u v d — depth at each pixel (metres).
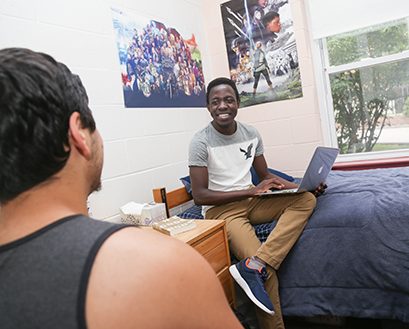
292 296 1.51
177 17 2.56
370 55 2.61
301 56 2.61
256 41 2.76
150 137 2.17
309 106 2.62
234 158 1.87
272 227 1.70
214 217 1.75
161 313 0.30
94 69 1.84
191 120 2.57
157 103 2.26
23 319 0.29
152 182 2.15
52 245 0.31
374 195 1.63
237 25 2.82
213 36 2.93
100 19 1.90
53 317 0.28
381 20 2.48
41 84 0.34
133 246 0.33
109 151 1.88
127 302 0.29
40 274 0.30
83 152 0.38
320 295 1.46
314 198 1.65
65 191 0.36
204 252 1.38
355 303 1.40
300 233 1.56
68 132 0.36
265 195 1.78
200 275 0.34
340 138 2.80
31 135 0.33
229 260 1.56
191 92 2.62
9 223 0.34
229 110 1.80
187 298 0.32
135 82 2.09
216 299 0.34
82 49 1.79
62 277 0.29
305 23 2.63
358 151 2.76
